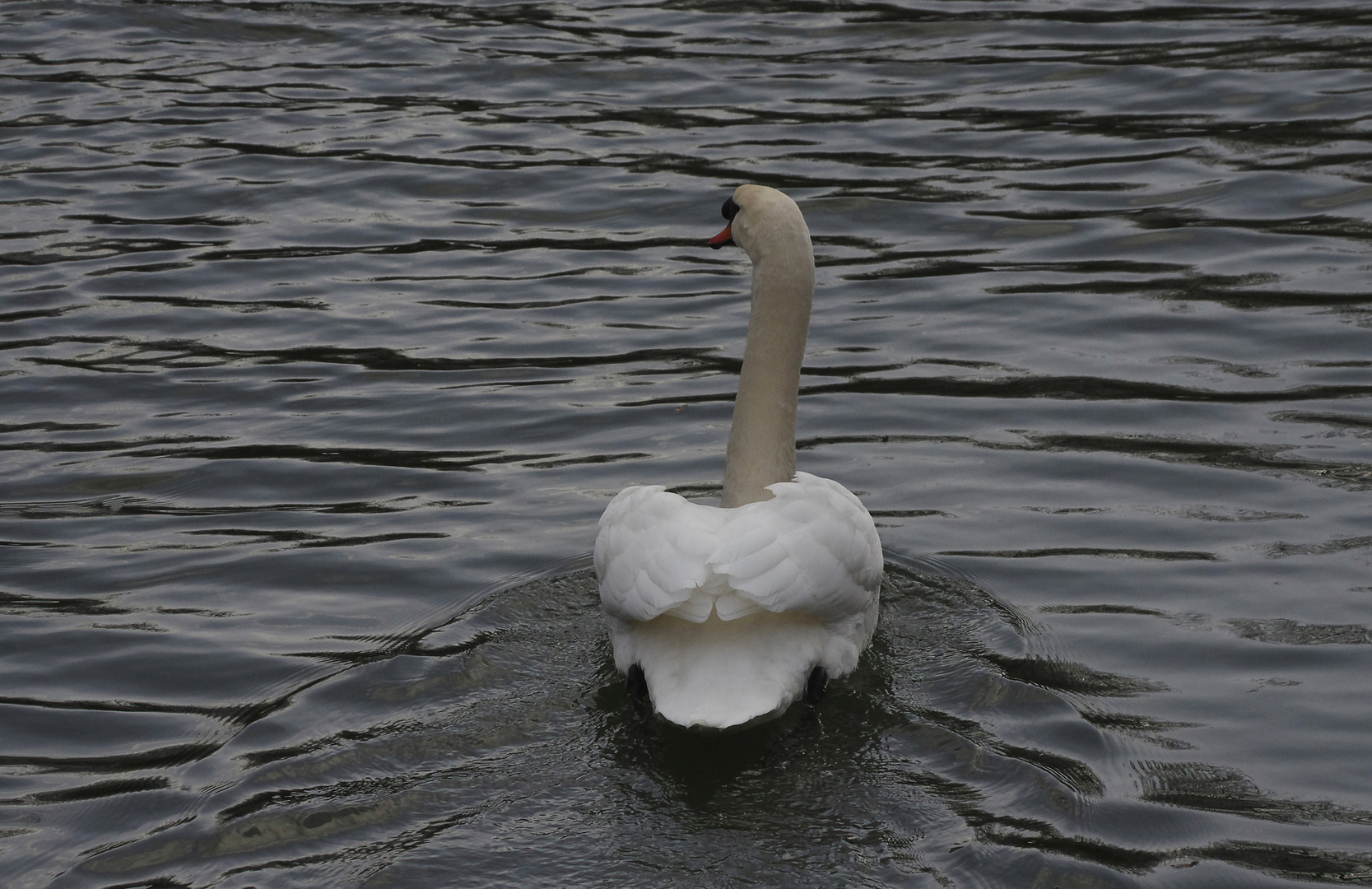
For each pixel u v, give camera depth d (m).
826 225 13.60
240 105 17.19
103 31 19.89
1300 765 6.26
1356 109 15.60
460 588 8.03
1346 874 5.48
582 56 18.64
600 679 7.05
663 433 9.99
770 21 19.81
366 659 7.27
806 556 6.45
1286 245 12.59
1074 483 9.12
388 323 11.89
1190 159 14.62
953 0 20.38
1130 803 5.95
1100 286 12.09
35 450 9.78
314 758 6.33
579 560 8.30
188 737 6.62
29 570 8.27
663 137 15.90
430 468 9.55
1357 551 8.12
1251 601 7.70
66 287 12.54
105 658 7.34
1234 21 18.84
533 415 10.30
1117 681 6.99
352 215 14.20
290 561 8.35
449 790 6.08
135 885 5.49
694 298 12.31
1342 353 10.64
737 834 5.76
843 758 6.35
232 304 12.27
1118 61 17.56
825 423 10.09
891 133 15.73
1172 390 10.27
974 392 10.43
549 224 13.95
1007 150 15.17
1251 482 8.97
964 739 6.45
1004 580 8.03
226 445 9.87
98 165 15.37
